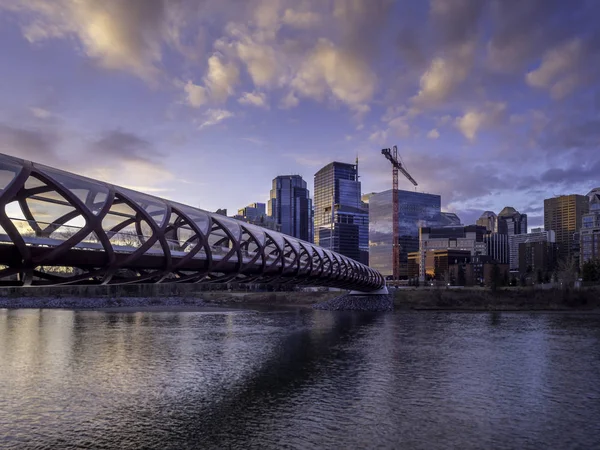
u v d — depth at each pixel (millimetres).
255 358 59812
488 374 50281
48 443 31422
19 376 49750
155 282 32281
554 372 51156
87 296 183500
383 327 93625
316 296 186375
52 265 23188
